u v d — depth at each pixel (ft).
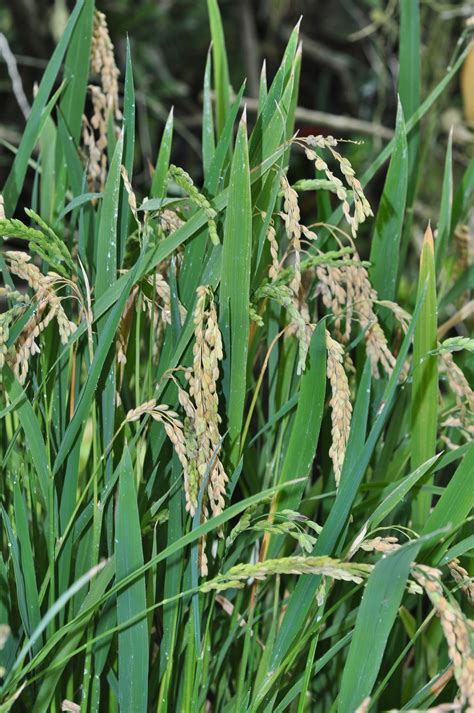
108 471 3.81
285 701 3.79
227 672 4.08
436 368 3.93
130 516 3.60
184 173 3.69
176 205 3.83
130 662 3.68
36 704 3.72
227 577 3.53
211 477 3.64
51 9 11.79
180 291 3.86
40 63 10.41
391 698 4.10
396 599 3.51
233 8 13.32
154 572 3.83
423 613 4.27
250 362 4.03
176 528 3.80
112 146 4.19
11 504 3.93
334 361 3.70
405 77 4.33
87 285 3.73
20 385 3.69
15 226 3.62
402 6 4.28
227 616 4.08
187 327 3.73
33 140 3.98
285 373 4.10
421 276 3.88
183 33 13.46
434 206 9.78
